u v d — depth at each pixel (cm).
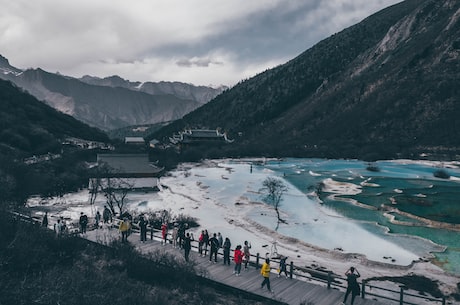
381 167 11769
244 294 2112
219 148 17288
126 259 2341
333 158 15050
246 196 6800
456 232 4562
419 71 18550
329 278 2220
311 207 5962
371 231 4609
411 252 3828
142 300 1695
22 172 5406
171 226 4459
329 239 4262
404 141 15050
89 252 2497
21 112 13150
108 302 1576
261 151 16262
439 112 15650
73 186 6838
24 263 1922
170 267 2262
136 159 8375
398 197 6631
